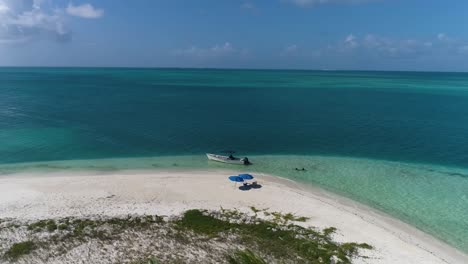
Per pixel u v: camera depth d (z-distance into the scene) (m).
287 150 41.81
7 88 111.06
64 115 60.91
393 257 20.03
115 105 75.06
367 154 40.59
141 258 19.11
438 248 21.44
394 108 75.19
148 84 142.88
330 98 93.94
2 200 25.52
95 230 21.55
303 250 20.25
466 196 29.03
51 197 26.27
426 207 26.97
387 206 26.98
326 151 41.59
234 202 26.42
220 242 20.92
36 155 37.66
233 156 38.34
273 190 29.12
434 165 36.88
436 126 56.00
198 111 68.69
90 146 41.69
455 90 123.75
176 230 22.02
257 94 104.06
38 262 18.61
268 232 22.03
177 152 40.22
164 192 27.86
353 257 19.83
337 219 24.31
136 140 44.97
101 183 29.42
